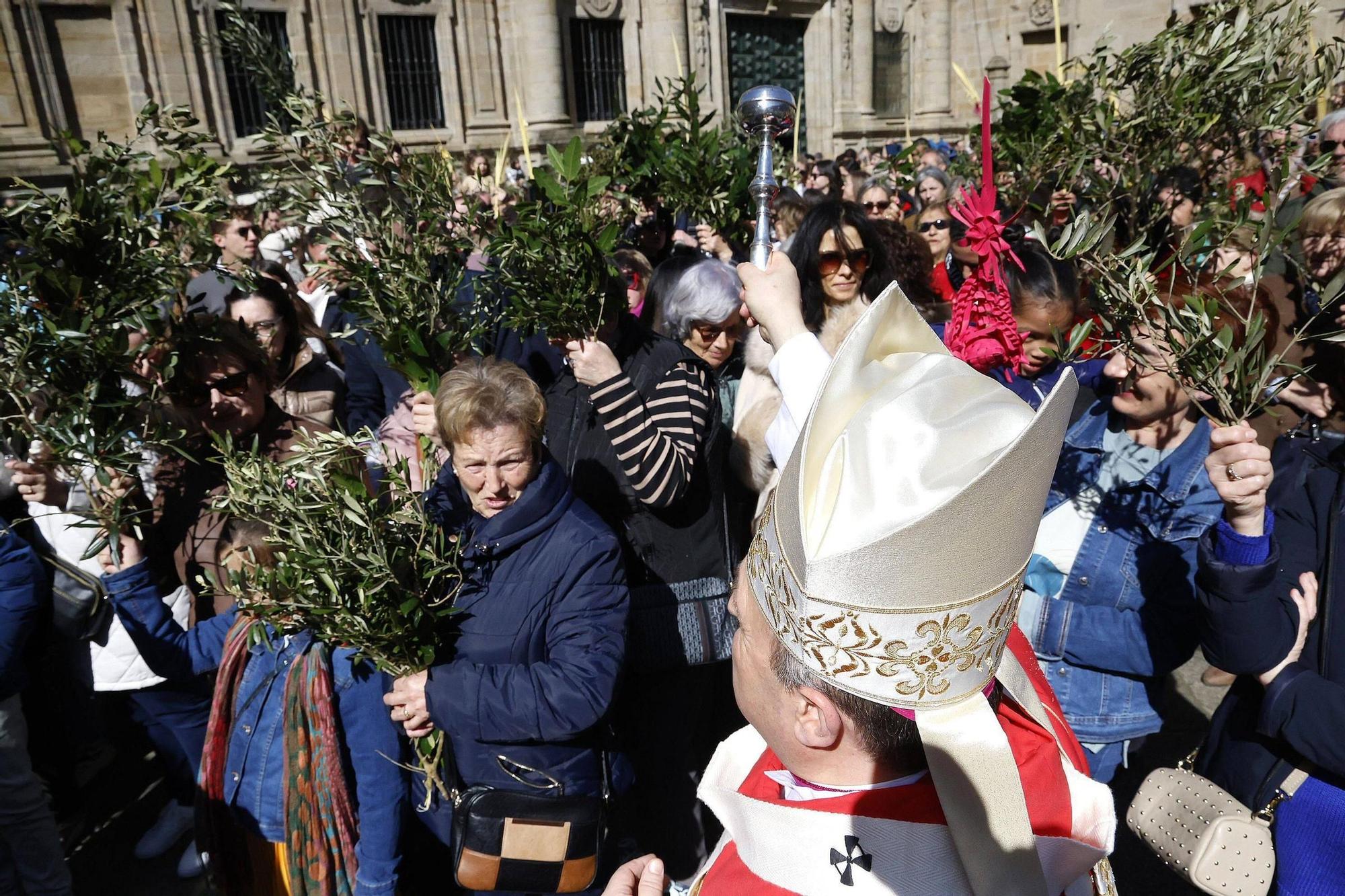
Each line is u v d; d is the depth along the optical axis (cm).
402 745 231
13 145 1094
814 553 93
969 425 93
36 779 270
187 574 261
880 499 91
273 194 281
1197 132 339
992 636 97
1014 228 329
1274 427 307
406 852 256
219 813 239
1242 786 179
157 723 299
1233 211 282
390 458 261
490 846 207
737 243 448
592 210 248
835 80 1902
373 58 1362
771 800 115
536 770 210
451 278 269
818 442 97
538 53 1480
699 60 1673
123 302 230
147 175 248
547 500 211
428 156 276
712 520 261
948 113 2088
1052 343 238
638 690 265
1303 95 330
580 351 243
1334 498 175
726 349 314
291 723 220
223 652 239
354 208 260
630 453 241
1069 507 216
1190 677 395
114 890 314
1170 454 206
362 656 210
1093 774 222
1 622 244
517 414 206
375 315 262
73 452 219
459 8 1434
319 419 354
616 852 231
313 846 223
